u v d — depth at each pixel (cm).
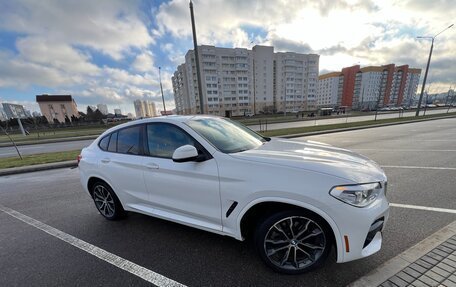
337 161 224
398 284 198
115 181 326
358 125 1881
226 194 227
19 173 749
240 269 232
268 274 222
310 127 1908
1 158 1072
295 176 201
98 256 270
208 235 302
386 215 213
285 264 220
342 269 220
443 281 198
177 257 258
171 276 229
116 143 334
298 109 10100
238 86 8731
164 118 296
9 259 272
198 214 252
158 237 304
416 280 201
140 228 331
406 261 225
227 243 281
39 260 268
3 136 3103
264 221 218
